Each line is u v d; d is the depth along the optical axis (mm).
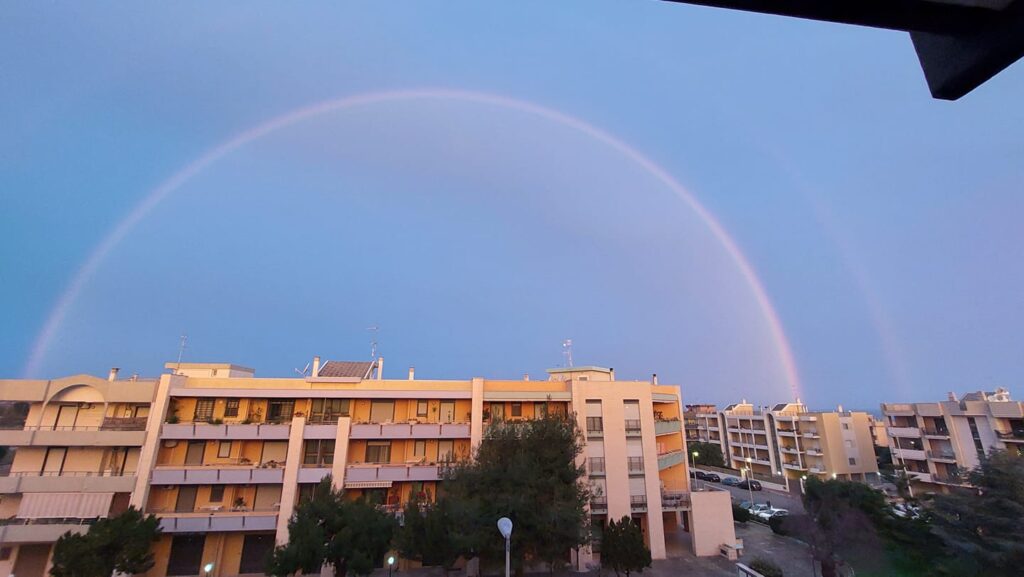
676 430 46125
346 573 29453
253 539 34844
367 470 35812
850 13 1630
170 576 33125
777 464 77250
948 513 31641
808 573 34469
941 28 1686
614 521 35531
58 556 26219
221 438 34938
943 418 56000
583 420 39344
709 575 33875
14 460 33438
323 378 37844
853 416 72312
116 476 32844
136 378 41562
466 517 28000
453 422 39031
